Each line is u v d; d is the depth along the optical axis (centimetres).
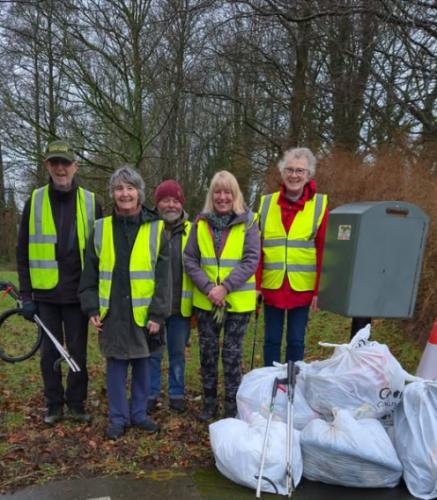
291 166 384
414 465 300
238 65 1338
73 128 1327
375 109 1022
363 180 921
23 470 319
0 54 1295
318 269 393
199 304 384
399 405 326
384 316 345
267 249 402
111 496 292
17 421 392
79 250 370
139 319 356
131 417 377
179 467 326
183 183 1753
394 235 337
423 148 913
